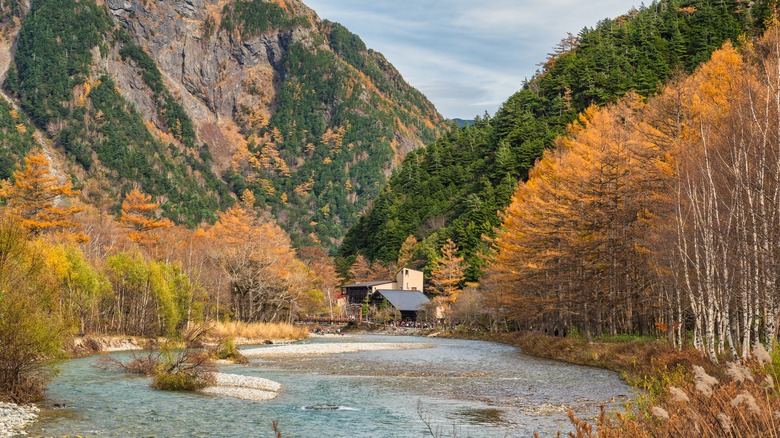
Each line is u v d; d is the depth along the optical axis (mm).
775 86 28859
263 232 101188
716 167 31281
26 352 23359
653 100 72250
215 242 104938
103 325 58375
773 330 23469
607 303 53906
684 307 40094
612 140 59531
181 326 67688
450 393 29875
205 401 26156
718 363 24688
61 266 51000
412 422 22062
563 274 58531
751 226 27516
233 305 90188
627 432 9875
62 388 28625
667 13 157500
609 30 175250
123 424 20625
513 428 20781
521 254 66375
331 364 45719
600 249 54906
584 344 52375
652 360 28906
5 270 23547
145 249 108625
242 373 38844
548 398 28109
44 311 24875
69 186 92375
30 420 20547
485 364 46312
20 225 25422
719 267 29172
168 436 19047
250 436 19328
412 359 51188
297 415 23344
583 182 56062
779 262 23625
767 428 7461
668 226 37406
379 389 31266
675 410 10531
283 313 101438
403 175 192250
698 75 75562
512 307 75750
